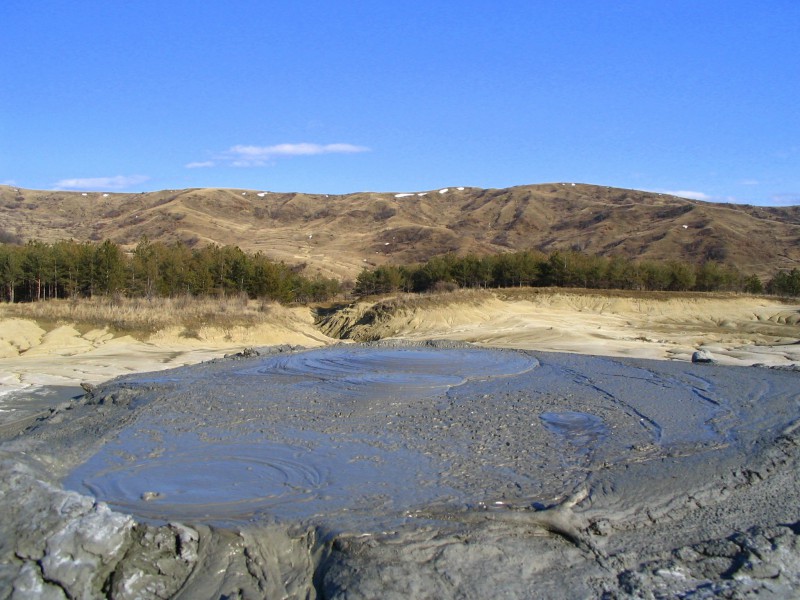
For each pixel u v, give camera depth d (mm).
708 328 49500
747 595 8273
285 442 14484
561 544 9195
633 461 13070
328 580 8141
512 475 12133
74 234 160375
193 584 8172
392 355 30422
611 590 8227
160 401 18734
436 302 52906
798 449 13680
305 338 42656
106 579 7969
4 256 50656
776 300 64125
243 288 62531
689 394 20141
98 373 27797
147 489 11406
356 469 12547
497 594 7941
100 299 45688
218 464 12875
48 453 13195
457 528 9305
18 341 34031
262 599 8078
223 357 30781
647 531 9984
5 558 7891
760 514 10648
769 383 22125
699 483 11781
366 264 140625
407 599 7727
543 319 51031
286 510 10258
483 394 20062
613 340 39219
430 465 12758
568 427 15844
